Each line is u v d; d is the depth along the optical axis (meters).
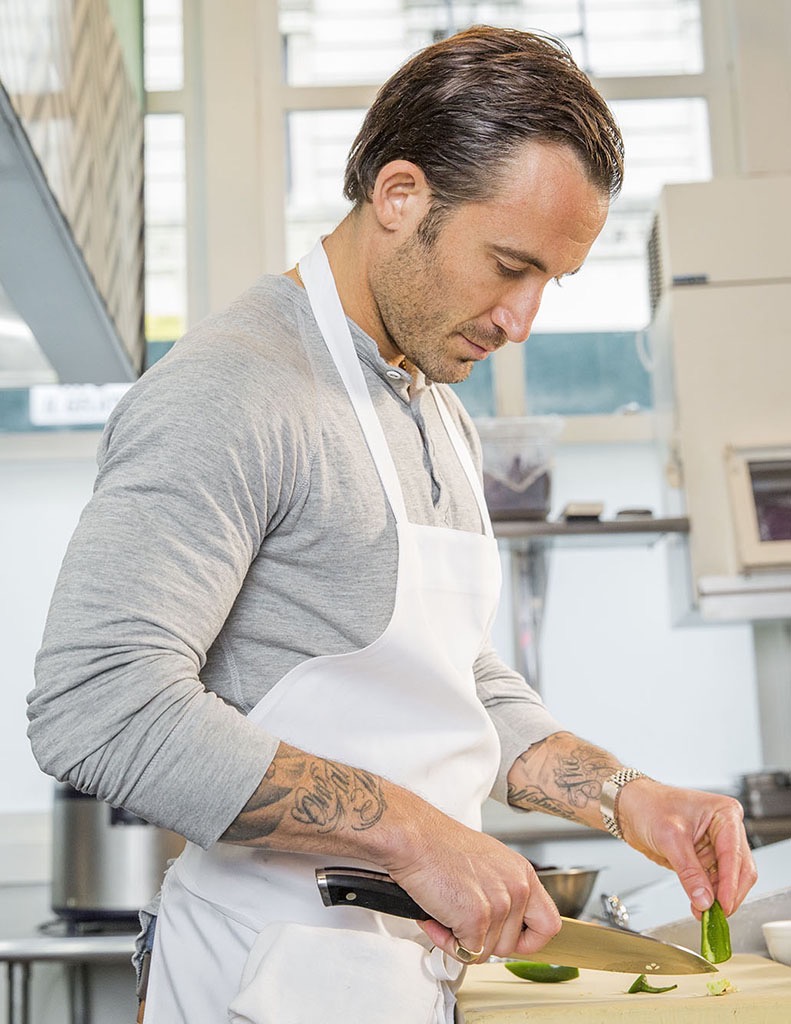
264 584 1.04
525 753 1.27
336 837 0.92
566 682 3.24
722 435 2.93
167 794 0.89
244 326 1.05
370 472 1.06
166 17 3.47
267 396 1.00
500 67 1.03
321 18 3.51
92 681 0.90
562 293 3.41
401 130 1.06
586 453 3.36
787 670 3.22
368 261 1.10
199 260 3.37
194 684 0.92
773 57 3.41
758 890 1.64
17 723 3.19
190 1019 1.02
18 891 2.99
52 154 1.88
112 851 2.38
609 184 1.05
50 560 3.25
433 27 3.51
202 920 1.04
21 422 3.31
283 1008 0.94
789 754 3.20
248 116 3.39
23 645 3.21
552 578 3.28
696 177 3.46
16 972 2.27
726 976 1.20
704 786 3.18
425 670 1.05
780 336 2.97
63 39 2.00
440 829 0.95
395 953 0.99
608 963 1.07
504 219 1.01
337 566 1.04
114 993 2.90
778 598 2.84
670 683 3.25
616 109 3.48
